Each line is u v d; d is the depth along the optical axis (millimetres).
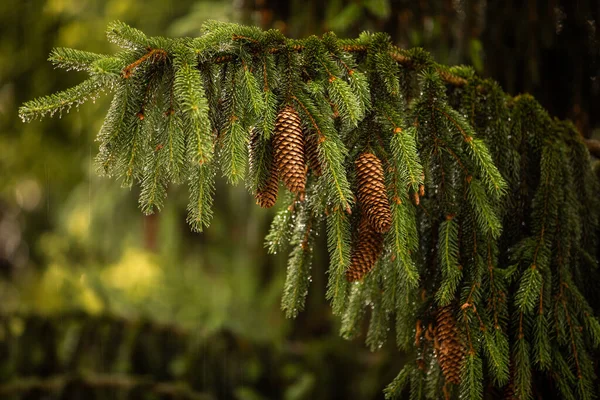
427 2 2178
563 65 2105
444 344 1657
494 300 1672
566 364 1696
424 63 1702
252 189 1619
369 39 1675
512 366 1687
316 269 2701
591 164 1833
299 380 2715
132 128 1559
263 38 1610
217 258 3283
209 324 2717
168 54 1563
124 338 2693
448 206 1680
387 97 1662
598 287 1782
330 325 2971
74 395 2574
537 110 1773
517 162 1739
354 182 1630
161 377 2723
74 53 1524
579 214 1797
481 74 2146
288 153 1563
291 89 1610
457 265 1658
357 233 1650
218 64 1594
